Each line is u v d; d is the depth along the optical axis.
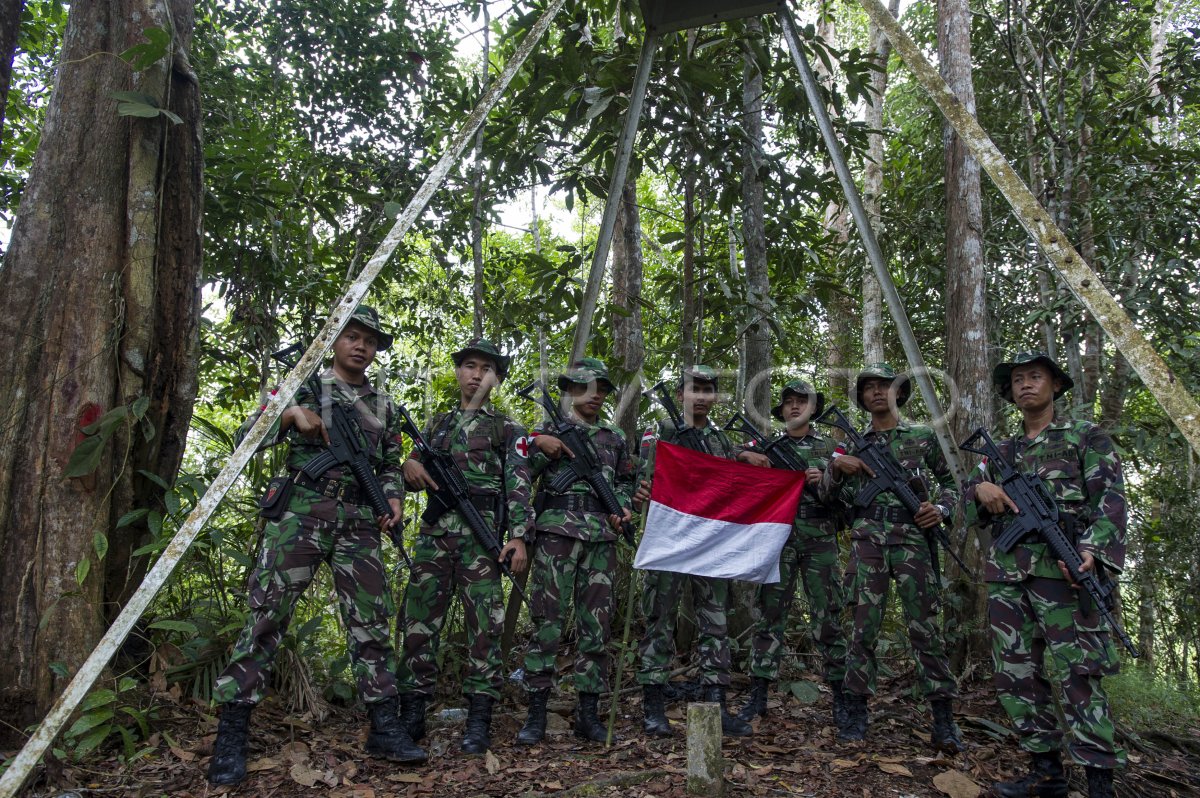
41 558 3.97
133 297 4.36
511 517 4.45
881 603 4.71
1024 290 8.77
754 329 6.68
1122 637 3.55
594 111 5.75
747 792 3.64
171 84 4.61
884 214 9.13
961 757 4.35
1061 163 7.89
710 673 4.75
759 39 6.57
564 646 6.37
